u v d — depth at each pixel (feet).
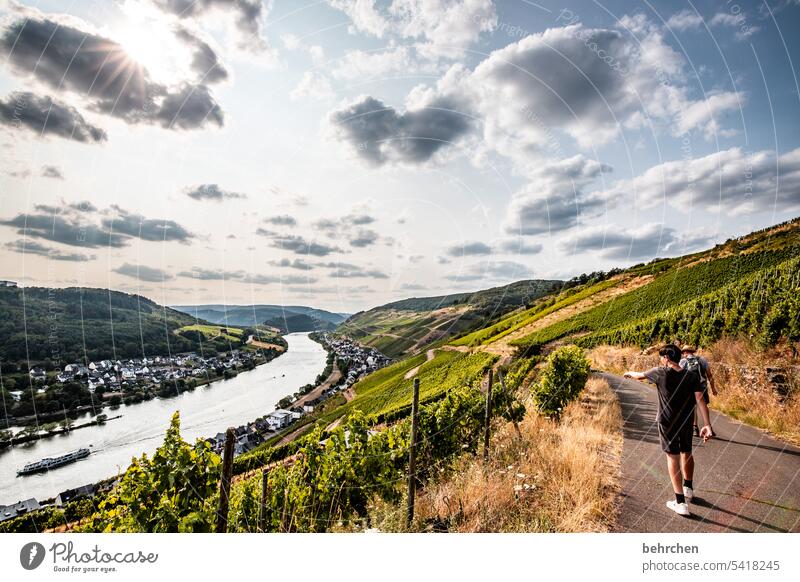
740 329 40.81
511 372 57.41
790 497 14.03
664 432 13.96
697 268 184.34
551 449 19.38
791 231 157.89
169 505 12.64
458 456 23.04
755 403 26.22
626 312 157.48
